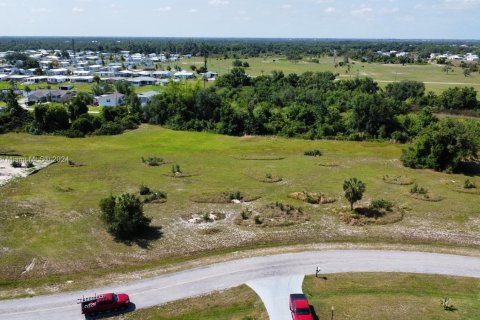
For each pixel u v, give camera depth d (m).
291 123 101.50
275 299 35.06
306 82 151.50
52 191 59.19
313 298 35.38
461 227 49.84
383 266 40.53
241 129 101.88
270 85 150.38
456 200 58.12
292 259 41.69
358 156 80.56
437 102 126.44
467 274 39.38
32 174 66.62
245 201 56.62
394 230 48.62
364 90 140.38
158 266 40.47
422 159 72.94
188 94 111.44
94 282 37.53
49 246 43.66
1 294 35.44
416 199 58.09
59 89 155.12
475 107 124.00
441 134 70.25
